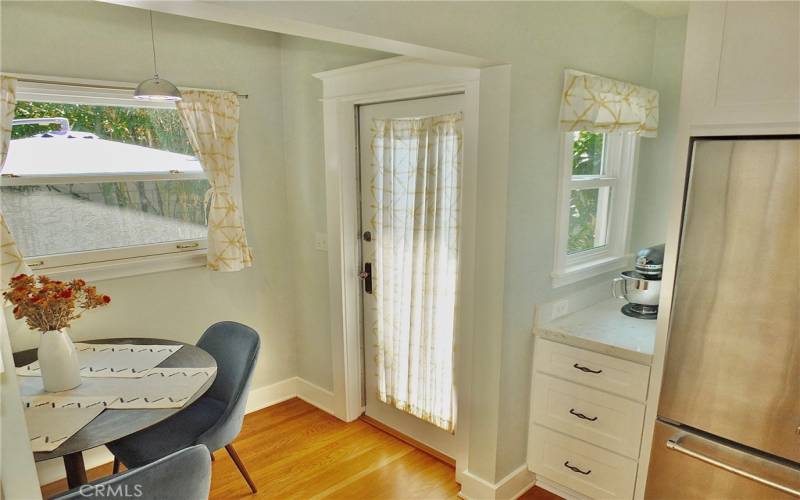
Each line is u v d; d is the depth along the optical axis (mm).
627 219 2914
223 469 2611
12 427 1101
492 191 2041
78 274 2451
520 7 1911
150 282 2701
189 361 2217
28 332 2361
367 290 2957
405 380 2820
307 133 2969
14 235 2314
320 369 3262
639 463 2072
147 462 1951
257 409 3271
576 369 2213
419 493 2436
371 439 2900
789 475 1634
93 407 1800
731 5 1597
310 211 3061
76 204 2457
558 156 2254
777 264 1563
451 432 2660
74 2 2297
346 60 2664
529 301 2260
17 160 2289
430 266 2547
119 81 2475
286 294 3307
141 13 2502
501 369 2176
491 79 1965
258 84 2971
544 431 2383
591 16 2275
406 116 2518
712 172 1654
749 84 1593
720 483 1817
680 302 1787
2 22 2121
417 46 1609
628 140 2832
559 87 2172
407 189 2594
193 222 2859
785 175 1518
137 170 2629
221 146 2740
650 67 2793
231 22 1312
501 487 2312
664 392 1891
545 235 2275
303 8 1315
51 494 2408
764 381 1643
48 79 2252
